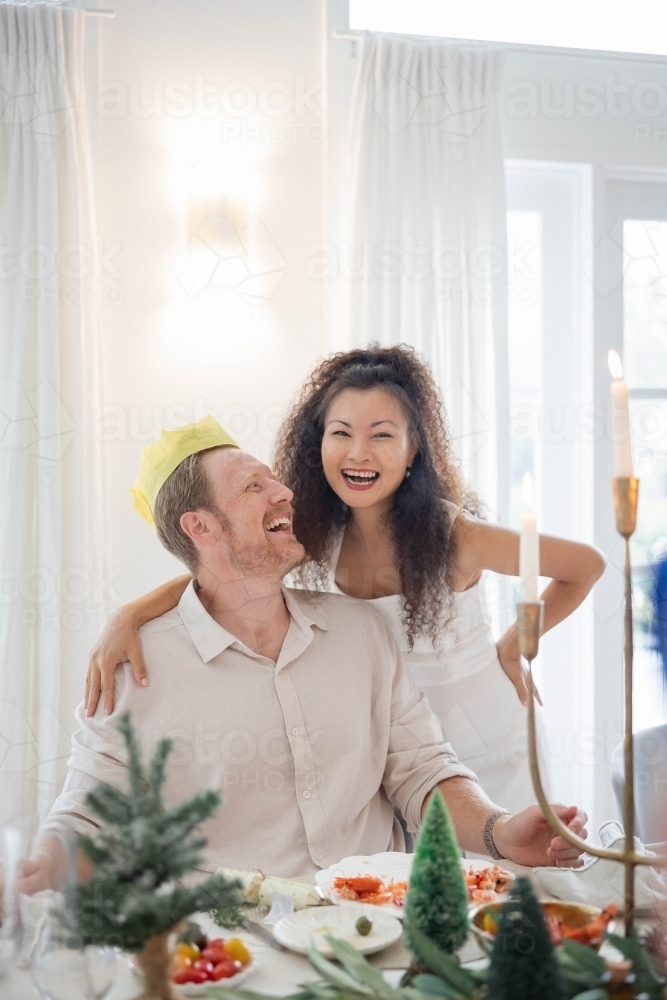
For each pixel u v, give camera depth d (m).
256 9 1.68
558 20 1.85
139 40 1.65
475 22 1.82
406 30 1.80
